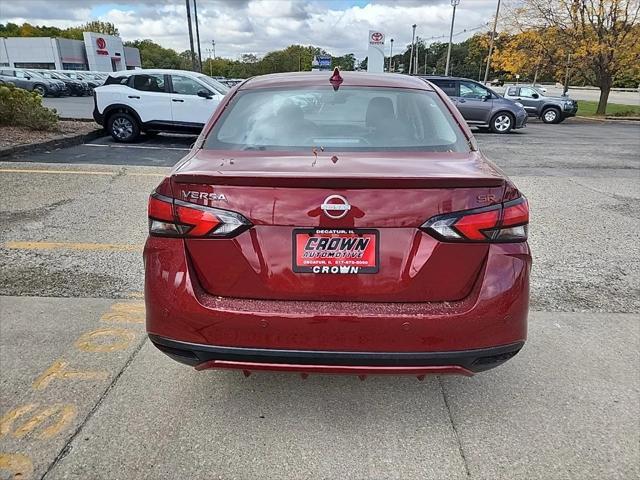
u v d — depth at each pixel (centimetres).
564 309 369
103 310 354
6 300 365
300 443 234
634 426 247
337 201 201
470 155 257
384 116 288
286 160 234
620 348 318
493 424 248
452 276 208
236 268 208
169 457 224
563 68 2680
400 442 236
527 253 217
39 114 1176
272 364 211
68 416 248
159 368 288
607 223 579
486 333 208
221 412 254
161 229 216
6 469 216
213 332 209
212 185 207
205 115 1198
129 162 931
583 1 2481
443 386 278
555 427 247
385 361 207
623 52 2523
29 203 607
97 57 6053
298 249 205
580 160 1080
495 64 2872
